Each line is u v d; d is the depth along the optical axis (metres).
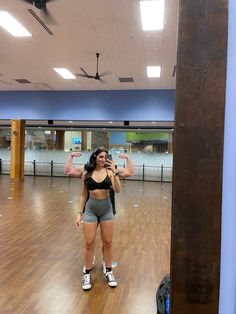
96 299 2.71
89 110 11.68
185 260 1.20
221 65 1.16
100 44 6.88
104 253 3.08
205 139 1.18
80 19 5.62
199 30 1.17
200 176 1.18
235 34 1.20
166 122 12.45
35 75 9.66
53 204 7.34
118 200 8.38
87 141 16.61
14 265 3.46
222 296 1.23
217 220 1.18
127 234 4.87
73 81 10.30
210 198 1.18
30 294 2.78
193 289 1.20
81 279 3.12
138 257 3.81
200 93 1.17
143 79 9.84
